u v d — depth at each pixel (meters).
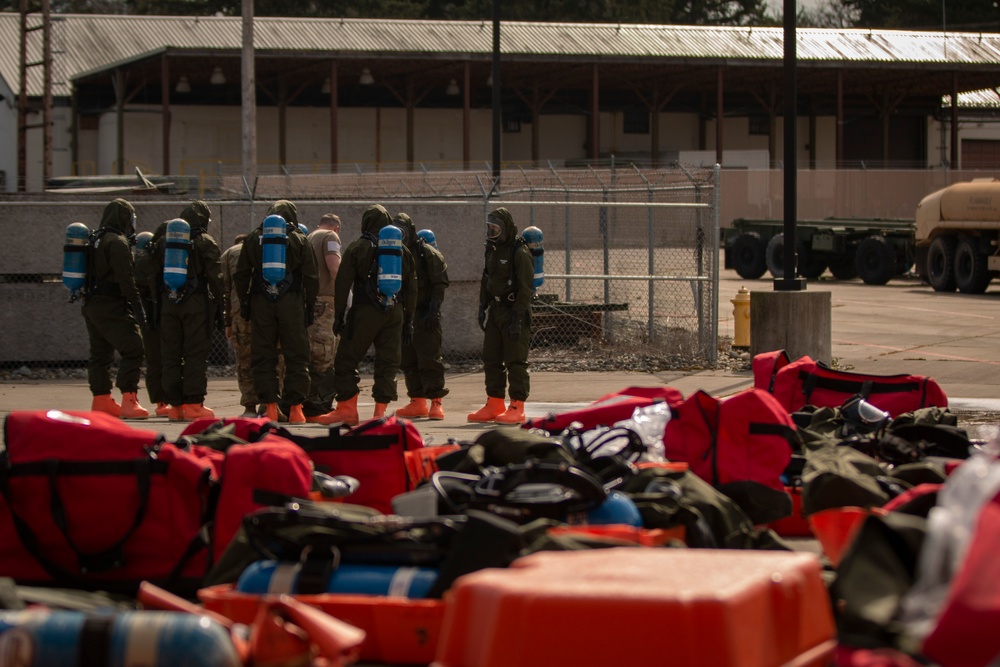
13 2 99.88
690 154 64.62
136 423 13.41
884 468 7.29
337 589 5.10
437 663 3.96
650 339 20.09
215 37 63.38
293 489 6.17
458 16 98.19
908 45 67.69
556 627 3.75
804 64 62.97
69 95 65.31
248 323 14.01
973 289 34.06
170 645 3.99
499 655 3.76
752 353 17.48
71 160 65.62
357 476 7.21
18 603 4.81
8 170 65.50
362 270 12.96
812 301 17.08
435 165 69.19
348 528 5.20
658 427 7.65
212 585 5.69
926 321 25.89
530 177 28.25
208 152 65.94
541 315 19.94
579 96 71.44
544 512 5.80
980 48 68.38
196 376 13.44
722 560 4.27
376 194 27.42
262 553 5.38
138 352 13.88
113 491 6.22
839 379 9.99
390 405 15.25
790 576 4.12
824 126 75.25
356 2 97.88
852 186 59.19
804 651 4.14
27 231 18.58
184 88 61.38
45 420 6.37
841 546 5.83
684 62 61.81
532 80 67.44
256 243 12.96
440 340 13.77
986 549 3.46
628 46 63.03
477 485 6.10
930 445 8.21
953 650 3.37
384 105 68.69
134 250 15.16
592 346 19.94
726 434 7.45
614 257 30.97
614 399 8.30
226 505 6.17
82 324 18.88
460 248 19.34
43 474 6.23
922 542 4.28
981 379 16.92
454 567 4.93
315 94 67.69
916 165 74.94
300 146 67.75
